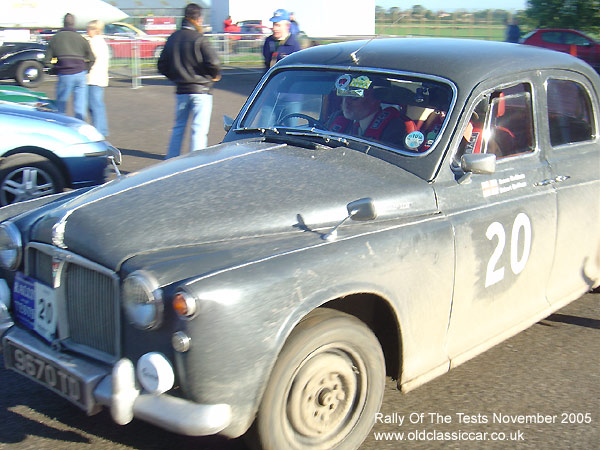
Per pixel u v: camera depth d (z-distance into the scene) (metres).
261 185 3.40
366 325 3.22
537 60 4.26
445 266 3.47
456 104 3.75
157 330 2.76
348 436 3.23
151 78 20.39
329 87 4.21
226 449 3.33
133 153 10.00
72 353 3.14
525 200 3.96
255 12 31.47
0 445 3.33
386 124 3.88
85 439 3.40
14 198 6.62
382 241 3.21
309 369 3.00
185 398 2.77
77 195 3.83
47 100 8.62
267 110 4.47
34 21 23.11
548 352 4.53
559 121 4.36
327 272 2.97
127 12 30.08
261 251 2.95
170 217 3.13
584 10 24.20
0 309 3.39
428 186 3.56
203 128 7.98
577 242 4.43
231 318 2.70
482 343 3.85
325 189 3.40
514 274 3.93
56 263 3.13
